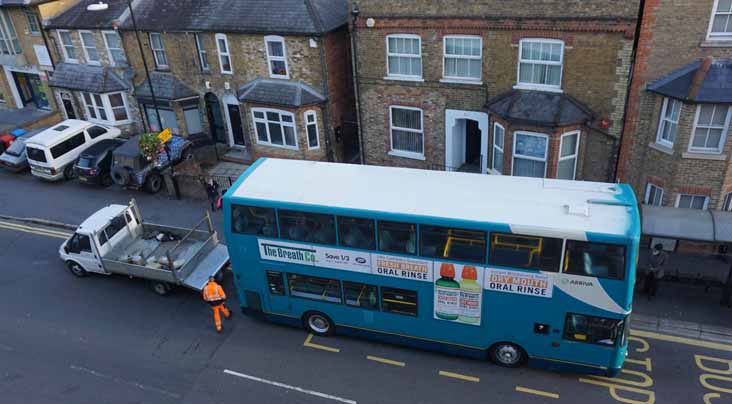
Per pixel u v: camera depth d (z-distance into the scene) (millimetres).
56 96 28516
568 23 15969
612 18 15273
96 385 13352
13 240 19953
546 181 12516
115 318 15695
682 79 14906
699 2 14070
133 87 26047
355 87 20875
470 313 12352
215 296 14297
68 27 26266
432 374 13133
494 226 11062
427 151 20766
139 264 16000
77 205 22141
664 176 16344
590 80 16453
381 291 12938
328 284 13461
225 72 23516
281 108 22172
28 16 27688
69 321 15680
